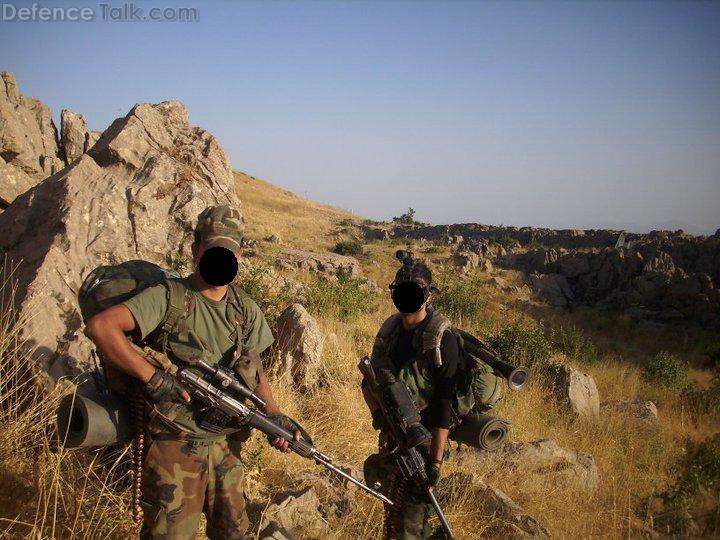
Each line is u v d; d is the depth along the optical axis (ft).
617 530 17.56
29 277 15.66
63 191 19.38
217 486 9.08
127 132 23.27
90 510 10.57
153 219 21.47
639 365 58.59
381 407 10.88
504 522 15.20
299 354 22.62
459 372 11.19
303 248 105.29
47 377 13.10
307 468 15.94
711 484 20.34
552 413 29.84
